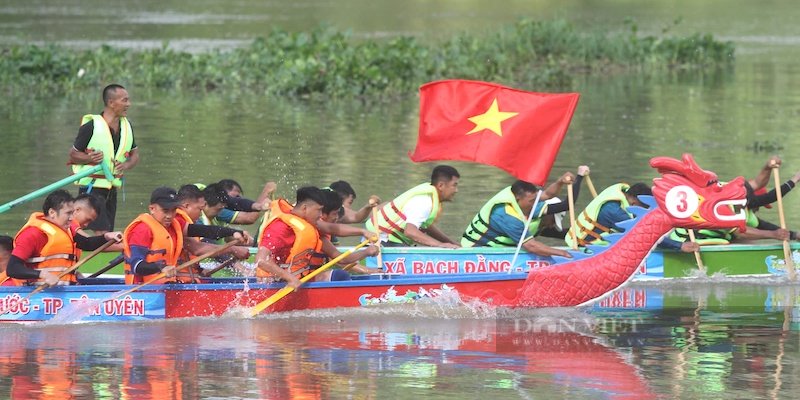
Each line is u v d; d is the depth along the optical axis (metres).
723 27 142.12
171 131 72.38
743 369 31.59
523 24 114.44
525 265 42.09
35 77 93.50
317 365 31.92
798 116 81.81
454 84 41.25
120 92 43.91
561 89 97.31
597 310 38.56
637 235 38.06
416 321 36.88
